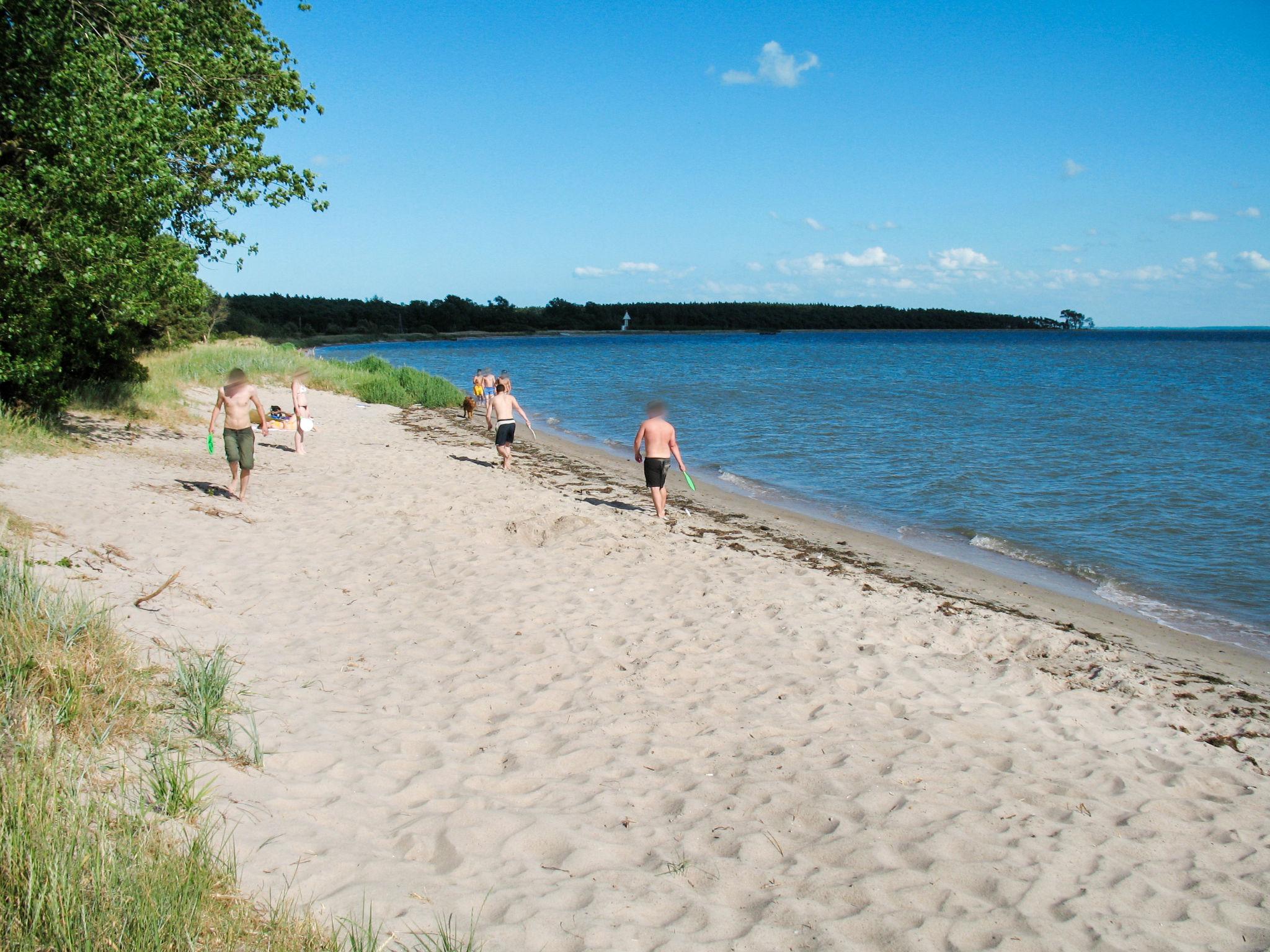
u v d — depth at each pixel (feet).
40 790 10.76
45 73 37.73
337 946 9.61
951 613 29.25
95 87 36.70
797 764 16.76
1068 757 18.07
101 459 39.29
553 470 59.21
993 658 24.68
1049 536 43.88
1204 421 92.12
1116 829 15.08
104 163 35.94
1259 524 46.01
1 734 12.57
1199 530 44.83
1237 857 14.44
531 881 12.16
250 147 52.65
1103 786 16.84
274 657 20.20
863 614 27.50
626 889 12.12
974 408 107.14
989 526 45.88
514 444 73.61
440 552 31.19
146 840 10.81
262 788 13.65
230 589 24.73
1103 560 39.32
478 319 650.43
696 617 25.96
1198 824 15.52
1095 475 60.64
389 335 527.40
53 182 34.96
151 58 42.42
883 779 16.26
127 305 37.63
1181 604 33.53
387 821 13.55
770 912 11.82
